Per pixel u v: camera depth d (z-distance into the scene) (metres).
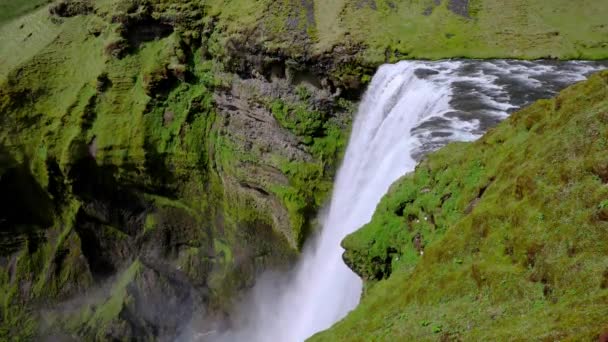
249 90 46.88
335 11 44.41
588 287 11.96
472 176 18.72
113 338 49.59
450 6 44.69
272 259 47.81
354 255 21.25
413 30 42.62
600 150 14.06
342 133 42.81
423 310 15.34
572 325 11.07
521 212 14.76
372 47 41.03
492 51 40.28
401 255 19.94
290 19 44.47
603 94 15.60
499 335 12.22
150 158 52.38
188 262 52.34
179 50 52.47
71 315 52.75
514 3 44.50
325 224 41.16
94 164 53.25
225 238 51.66
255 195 48.19
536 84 32.28
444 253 16.44
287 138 44.97
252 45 44.75
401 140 27.84
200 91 51.94
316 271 38.22
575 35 40.81
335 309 27.09
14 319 53.22
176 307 50.56
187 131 51.97
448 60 39.22
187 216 53.09
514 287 13.57
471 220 16.36
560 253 13.10
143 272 51.12
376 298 17.92
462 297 14.82
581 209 13.39
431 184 20.36
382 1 45.00
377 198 27.75
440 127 26.89
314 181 43.38
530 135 17.38
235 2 49.78
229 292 49.19
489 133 19.53
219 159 50.84
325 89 42.50
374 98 39.81
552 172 14.74
